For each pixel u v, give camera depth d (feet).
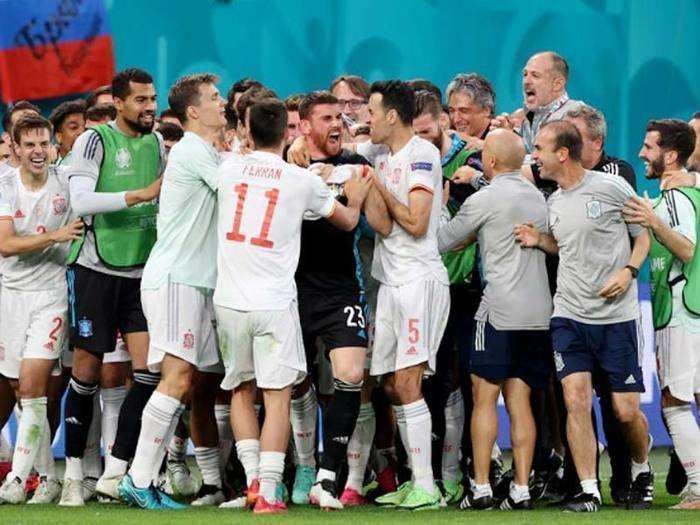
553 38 146.41
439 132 98.17
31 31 132.36
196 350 90.48
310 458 96.43
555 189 97.76
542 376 93.04
